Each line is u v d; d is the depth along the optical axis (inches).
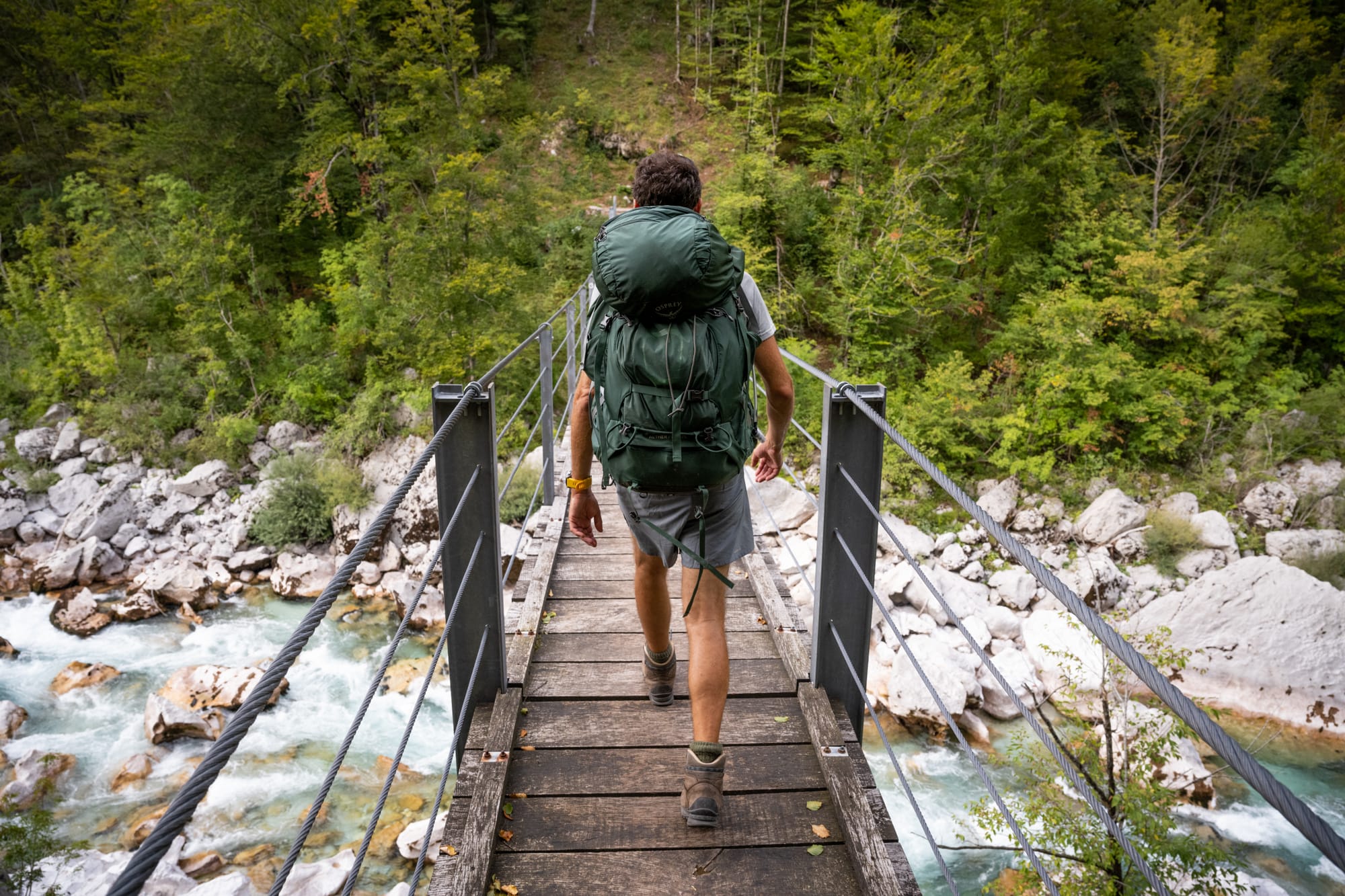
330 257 757.9
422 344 703.1
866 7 762.8
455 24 800.9
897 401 691.4
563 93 1197.1
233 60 808.9
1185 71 797.9
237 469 661.9
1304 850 295.1
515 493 542.9
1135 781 260.4
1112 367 641.6
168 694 387.2
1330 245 735.7
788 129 997.2
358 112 833.5
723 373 73.3
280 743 360.2
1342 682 385.1
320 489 589.3
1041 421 639.8
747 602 138.3
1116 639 37.9
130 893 24.5
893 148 757.9
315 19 740.7
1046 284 778.8
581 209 962.7
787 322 797.2
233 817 314.3
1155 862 234.7
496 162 887.1
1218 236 797.2
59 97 1068.5
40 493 630.5
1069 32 926.4
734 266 73.5
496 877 78.7
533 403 734.5
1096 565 517.3
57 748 359.3
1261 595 409.7
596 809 87.9
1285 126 959.6
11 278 842.8
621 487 82.4
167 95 898.7
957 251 755.4
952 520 597.3
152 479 644.1
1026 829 283.9
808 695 104.0
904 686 361.7
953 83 732.0
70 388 753.0
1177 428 629.9
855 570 99.5
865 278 724.7
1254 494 607.2
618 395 74.7
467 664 102.8
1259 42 864.3
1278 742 370.0
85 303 737.6
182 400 721.6
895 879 75.2
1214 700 395.5
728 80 1188.5
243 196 855.7
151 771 343.6
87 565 541.6
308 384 708.7
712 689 83.2
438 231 725.3
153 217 807.1
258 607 512.7
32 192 1018.1
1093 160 806.5
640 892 76.8
